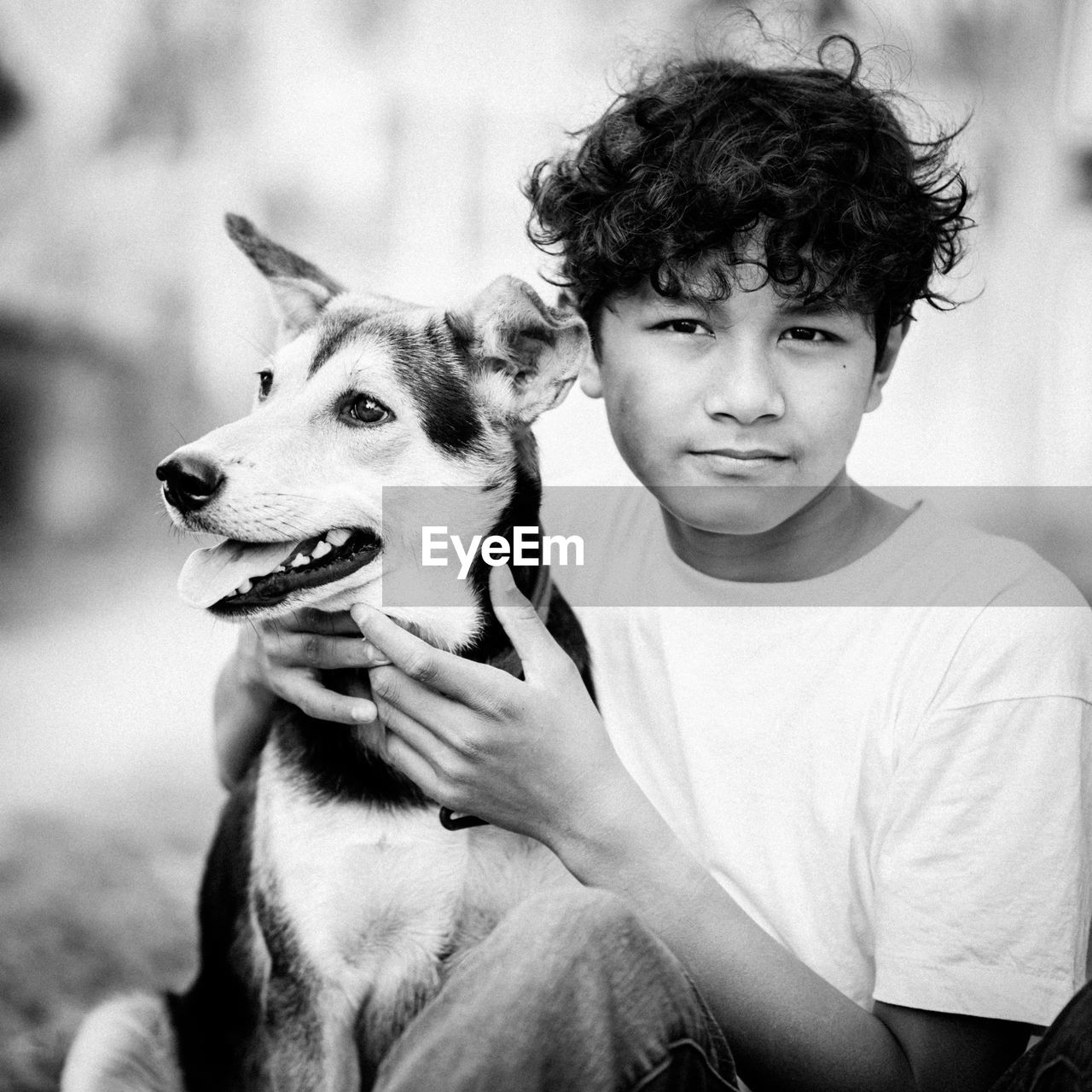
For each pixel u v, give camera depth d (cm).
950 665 201
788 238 198
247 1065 249
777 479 206
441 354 246
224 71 812
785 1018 185
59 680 577
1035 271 746
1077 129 723
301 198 804
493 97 780
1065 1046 152
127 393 788
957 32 705
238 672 259
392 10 788
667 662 228
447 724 199
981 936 188
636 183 210
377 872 228
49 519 750
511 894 233
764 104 212
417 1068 156
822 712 211
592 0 762
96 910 388
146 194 807
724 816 215
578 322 229
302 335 258
